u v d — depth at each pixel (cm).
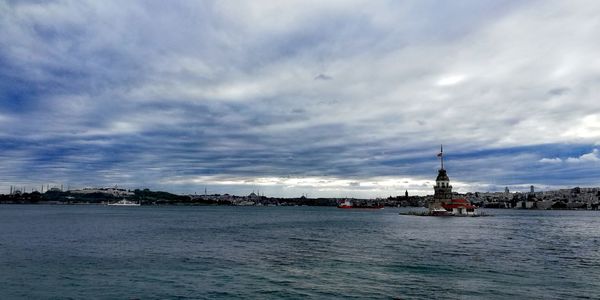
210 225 14375
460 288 3834
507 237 9575
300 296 3547
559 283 4056
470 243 7956
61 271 4644
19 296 3534
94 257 5747
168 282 4094
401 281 4128
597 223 18300
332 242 8075
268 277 4347
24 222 14700
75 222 15025
